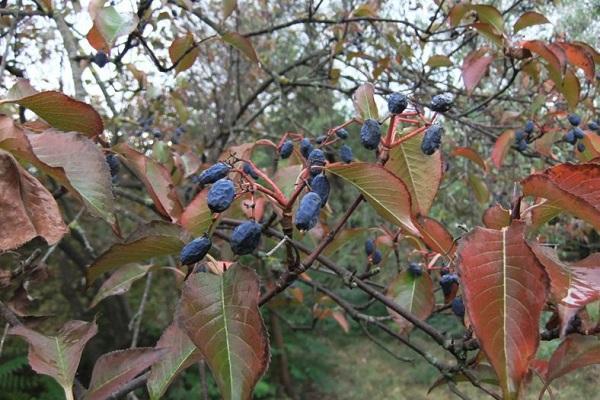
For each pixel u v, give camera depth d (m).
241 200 0.30
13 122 0.15
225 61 1.01
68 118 0.20
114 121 0.55
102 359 0.20
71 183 0.16
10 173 0.15
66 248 1.15
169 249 0.23
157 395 0.20
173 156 0.51
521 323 0.14
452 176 0.82
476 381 0.26
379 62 0.63
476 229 0.15
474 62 0.46
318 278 1.29
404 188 0.20
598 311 0.22
